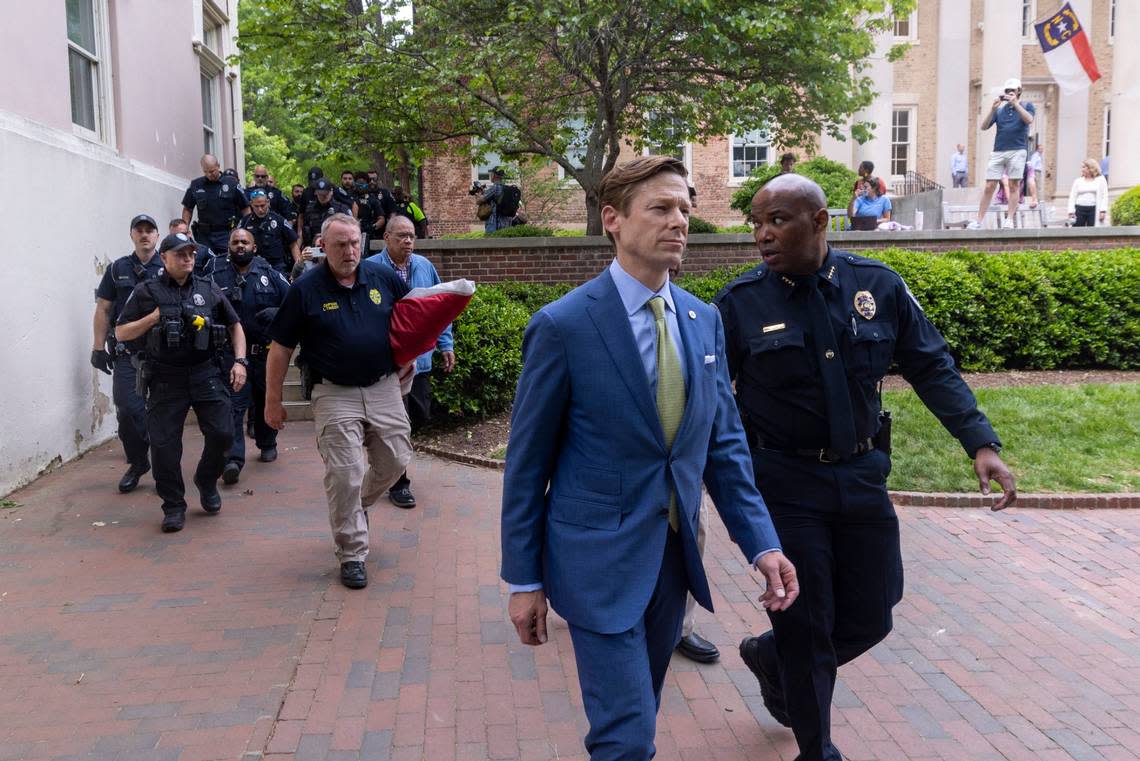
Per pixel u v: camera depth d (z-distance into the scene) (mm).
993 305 10602
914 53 24484
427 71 11406
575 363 2373
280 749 3443
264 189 13078
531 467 2422
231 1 15531
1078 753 3451
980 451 2949
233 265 7707
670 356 2426
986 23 23281
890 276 3057
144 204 10375
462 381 8812
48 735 3551
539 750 3455
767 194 2932
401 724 3639
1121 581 5242
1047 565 5484
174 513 6203
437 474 7633
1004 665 4199
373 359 5055
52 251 7848
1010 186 14430
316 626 4586
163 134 11523
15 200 7203
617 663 2314
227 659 4219
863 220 14633
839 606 3109
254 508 6695
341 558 5184
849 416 2943
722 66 11711
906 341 3098
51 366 7781
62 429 8008
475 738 3539
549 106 13109
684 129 13383
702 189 23656
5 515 6508
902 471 7074
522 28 10984
